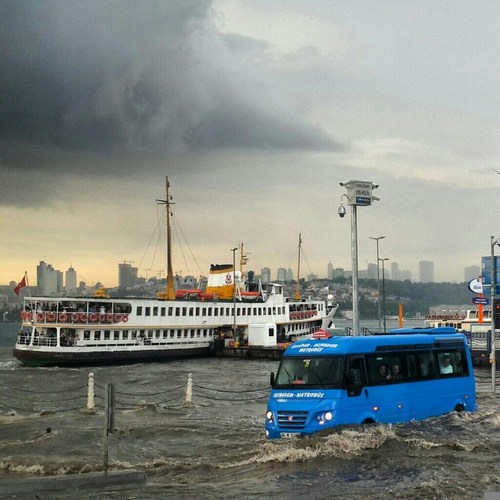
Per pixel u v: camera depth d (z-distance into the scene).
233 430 30.64
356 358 24.75
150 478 21.20
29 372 71.75
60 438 28.98
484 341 85.88
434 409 28.09
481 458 22.41
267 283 109.69
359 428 24.12
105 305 83.88
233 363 85.69
